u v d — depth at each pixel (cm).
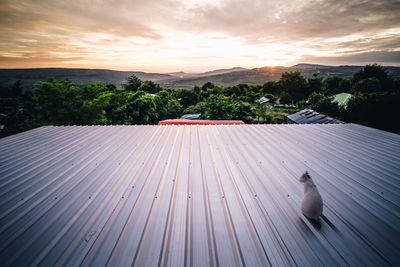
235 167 353
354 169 347
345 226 212
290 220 220
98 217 222
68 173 330
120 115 1833
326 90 6606
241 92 6794
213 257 173
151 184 294
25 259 170
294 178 315
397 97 1291
